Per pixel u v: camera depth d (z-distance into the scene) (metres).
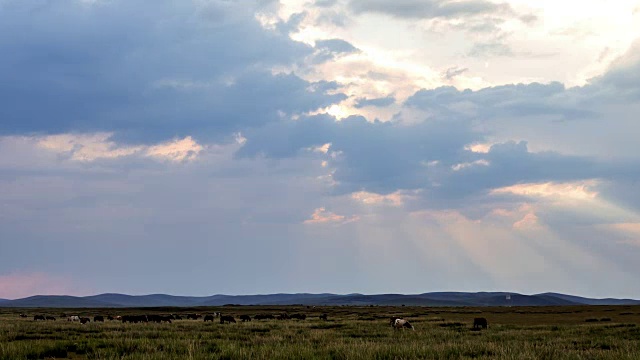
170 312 127.38
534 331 40.56
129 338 28.84
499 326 48.72
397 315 87.38
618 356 20.66
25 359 20.59
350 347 22.92
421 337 33.62
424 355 20.97
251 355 20.69
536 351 22.38
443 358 20.36
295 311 127.50
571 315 79.31
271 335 33.88
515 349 22.53
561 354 21.69
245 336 33.31
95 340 26.89
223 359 20.36
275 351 21.41
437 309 134.62
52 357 21.98
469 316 80.25
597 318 67.50
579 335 35.88
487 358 20.05
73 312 130.12
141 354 20.30
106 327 43.28
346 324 51.56
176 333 35.41
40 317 72.00
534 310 107.06
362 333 37.44
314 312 115.81
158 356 19.73
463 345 24.11
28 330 38.28
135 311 141.62
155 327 44.38
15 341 27.02
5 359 20.28
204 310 149.25
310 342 28.00
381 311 117.94
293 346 23.98
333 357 20.84
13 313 116.00
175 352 21.45
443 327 47.88
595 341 29.56
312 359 19.72
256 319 70.62
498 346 24.19
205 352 21.55
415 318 72.31
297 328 45.38
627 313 83.31
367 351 21.23
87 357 21.38
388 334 36.41
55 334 34.59
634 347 25.14
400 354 20.70
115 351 21.98
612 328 42.75
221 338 31.97
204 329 42.62
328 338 30.91
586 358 20.64
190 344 23.05
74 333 36.72
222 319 60.78
